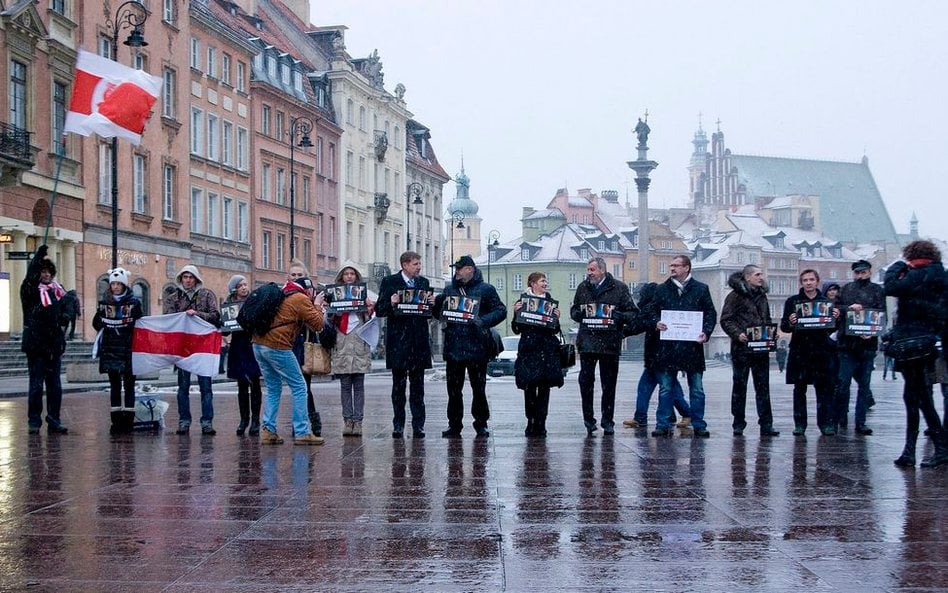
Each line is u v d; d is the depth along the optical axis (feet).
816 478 32.45
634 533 23.59
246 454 39.24
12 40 119.96
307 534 23.53
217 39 183.73
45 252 48.26
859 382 50.21
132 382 48.80
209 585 19.06
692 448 41.65
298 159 220.23
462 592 18.58
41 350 47.75
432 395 86.79
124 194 150.51
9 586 19.02
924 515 25.81
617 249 465.06
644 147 258.98
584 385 48.85
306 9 266.36
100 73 66.64
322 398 84.28
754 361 47.80
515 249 453.99
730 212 572.92
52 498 28.50
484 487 30.53
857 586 18.93
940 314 34.53
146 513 26.17
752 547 22.11
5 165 114.01
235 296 47.57
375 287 260.01
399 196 289.33
